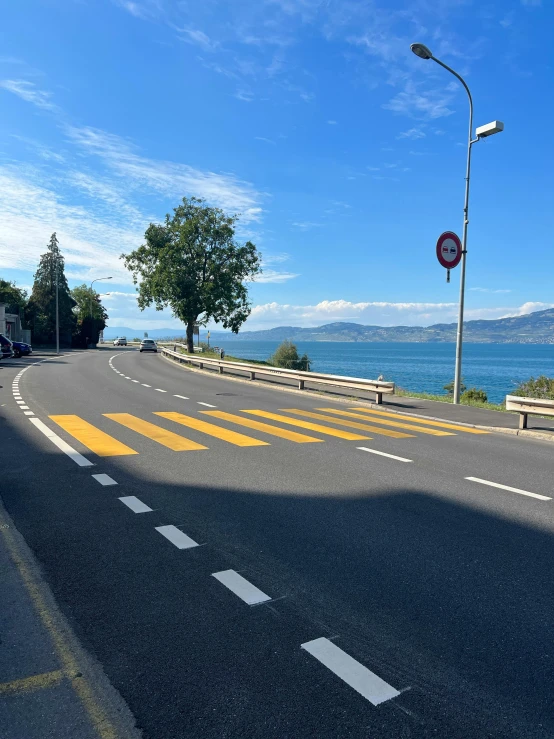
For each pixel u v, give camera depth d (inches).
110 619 138.2
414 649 126.6
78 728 100.4
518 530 206.5
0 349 1585.9
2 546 184.4
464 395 863.7
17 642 127.4
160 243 1950.1
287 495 247.6
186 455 327.3
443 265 589.3
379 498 245.4
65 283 3641.7
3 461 304.5
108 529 201.3
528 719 103.8
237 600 148.8
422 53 541.0
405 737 98.9
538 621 140.2
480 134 566.6
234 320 1990.7
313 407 594.2
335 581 161.2
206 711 105.0
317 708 106.1
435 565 173.8
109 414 495.5
